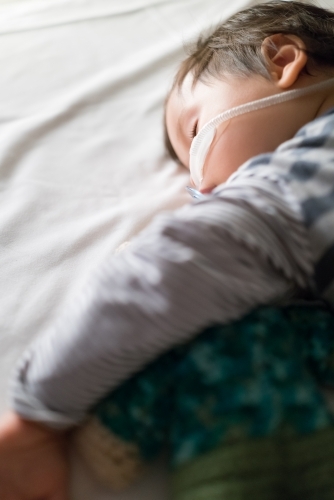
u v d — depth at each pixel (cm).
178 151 79
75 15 115
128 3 119
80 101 92
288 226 49
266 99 63
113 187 78
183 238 47
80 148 84
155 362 49
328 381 52
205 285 45
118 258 49
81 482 48
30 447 47
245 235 47
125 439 47
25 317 59
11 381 49
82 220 71
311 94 63
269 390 45
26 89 96
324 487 44
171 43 108
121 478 47
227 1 121
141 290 45
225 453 43
